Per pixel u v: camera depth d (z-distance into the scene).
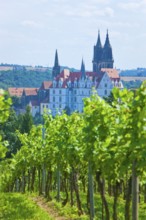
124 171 28.11
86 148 35.22
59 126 51.62
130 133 26.45
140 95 25.69
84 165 51.38
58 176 57.34
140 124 25.66
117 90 27.30
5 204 52.94
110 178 33.69
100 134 32.03
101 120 32.03
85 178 65.25
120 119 27.58
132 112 26.17
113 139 30.22
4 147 39.72
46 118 59.09
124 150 28.11
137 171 27.78
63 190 72.94
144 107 25.27
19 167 81.75
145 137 25.73
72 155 44.97
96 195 64.88
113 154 31.42
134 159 27.36
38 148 70.94
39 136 75.00
